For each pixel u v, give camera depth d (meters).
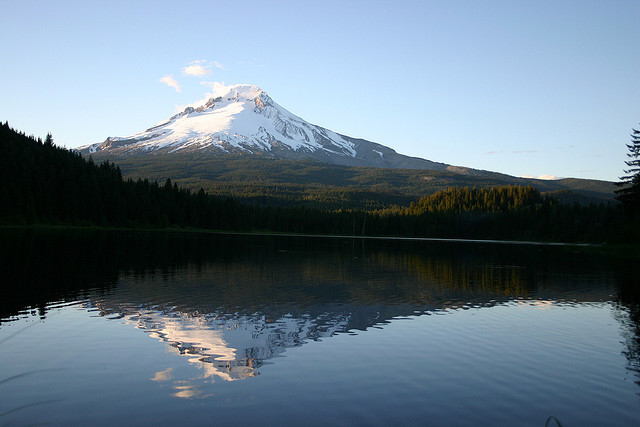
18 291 30.11
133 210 132.62
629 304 32.62
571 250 96.94
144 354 18.98
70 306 26.55
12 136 121.19
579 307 31.34
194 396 15.07
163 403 14.50
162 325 23.38
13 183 105.00
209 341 21.03
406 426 13.36
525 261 67.31
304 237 151.00
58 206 114.62
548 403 15.23
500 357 19.75
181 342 20.72
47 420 13.30
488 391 16.09
